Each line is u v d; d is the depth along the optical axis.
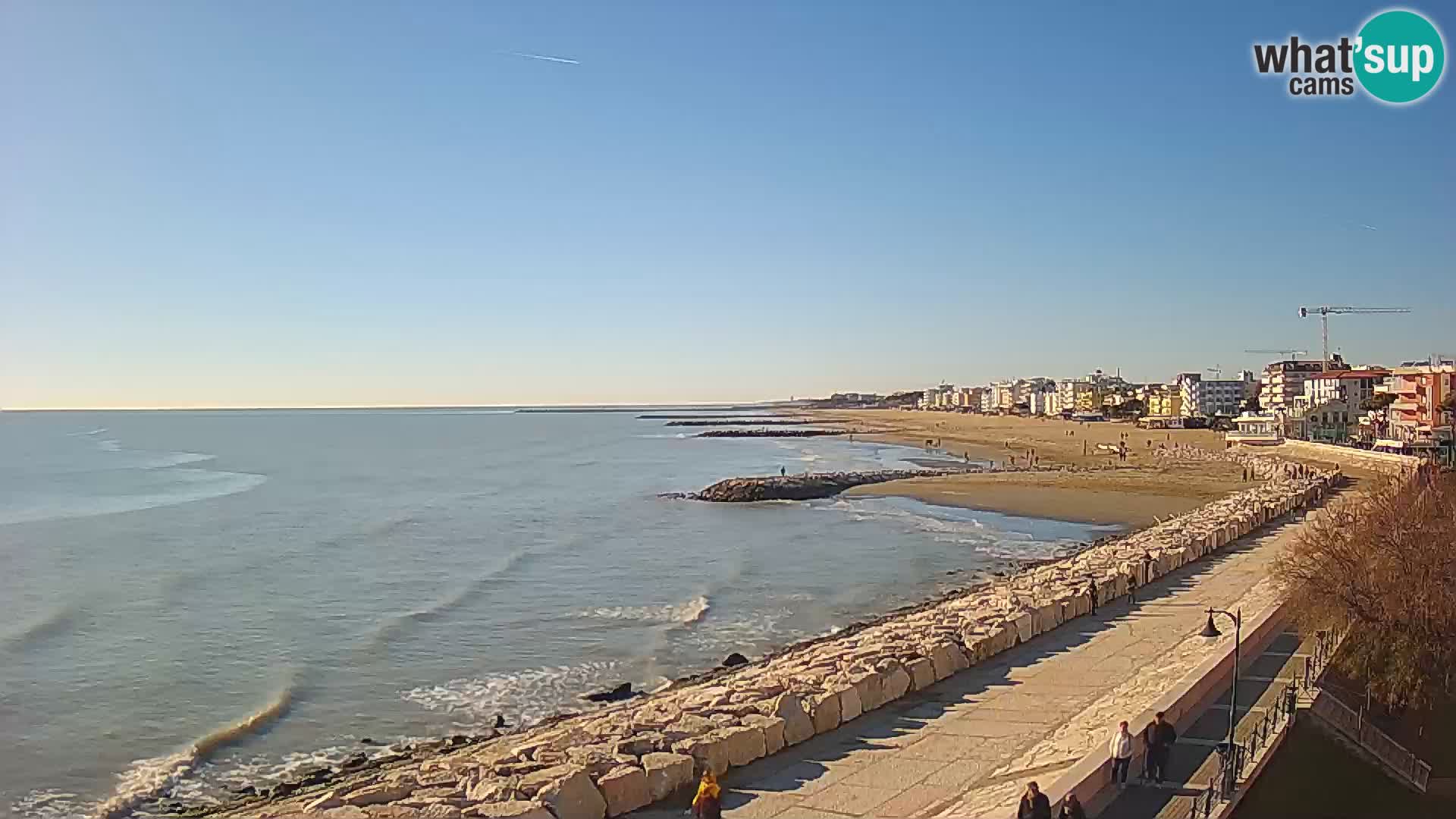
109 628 39.84
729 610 41.69
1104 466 110.62
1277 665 26.08
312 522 72.88
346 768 24.55
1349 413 137.38
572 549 58.38
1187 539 46.81
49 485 107.44
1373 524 29.67
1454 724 25.92
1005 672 27.02
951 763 20.28
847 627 38.00
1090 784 17.56
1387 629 26.36
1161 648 29.09
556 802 17.34
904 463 127.81
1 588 48.25
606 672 32.84
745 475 111.94
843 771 19.95
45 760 25.69
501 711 29.12
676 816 18.02
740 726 20.84
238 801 22.47
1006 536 61.78
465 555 56.88
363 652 35.50
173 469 133.50
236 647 36.72
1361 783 22.20
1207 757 19.72
